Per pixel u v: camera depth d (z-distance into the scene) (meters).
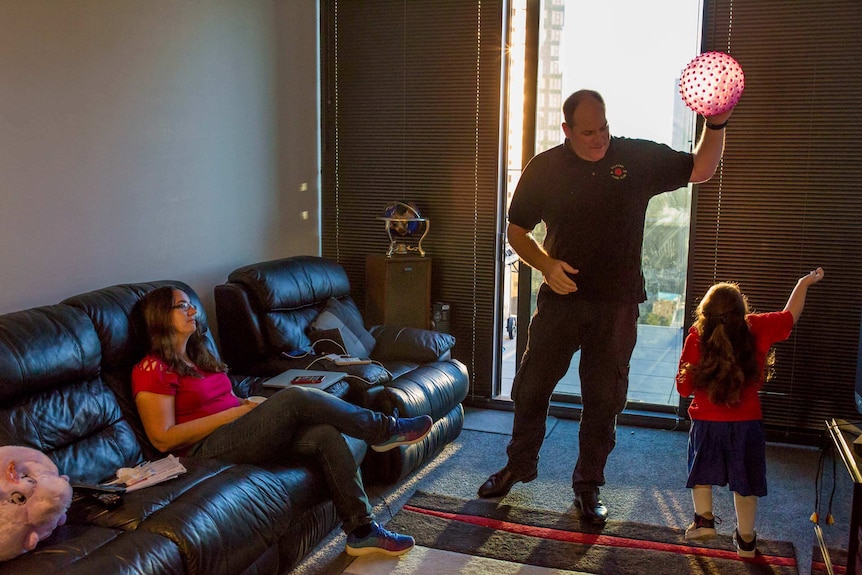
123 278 3.20
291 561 2.46
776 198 3.79
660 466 3.56
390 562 2.62
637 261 2.83
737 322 2.60
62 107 2.85
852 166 3.67
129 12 3.14
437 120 4.34
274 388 3.15
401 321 4.27
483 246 4.36
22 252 2.72
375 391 3.23
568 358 2.95
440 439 3.53
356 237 4.63
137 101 3.22
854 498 2.04
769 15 3.69
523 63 4.22
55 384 2.36
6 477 1.86
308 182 4.57
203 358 2.77
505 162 4.36
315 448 2.59
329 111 4.57
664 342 4.18
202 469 2.37
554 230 2.83
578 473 2.99
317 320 3.75
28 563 1.79
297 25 4.36
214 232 3.78
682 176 2.72
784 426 3.91
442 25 4.26
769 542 2.77
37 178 2.76
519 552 2.69
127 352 2.66
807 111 3.70
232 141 3.88
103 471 2.38
